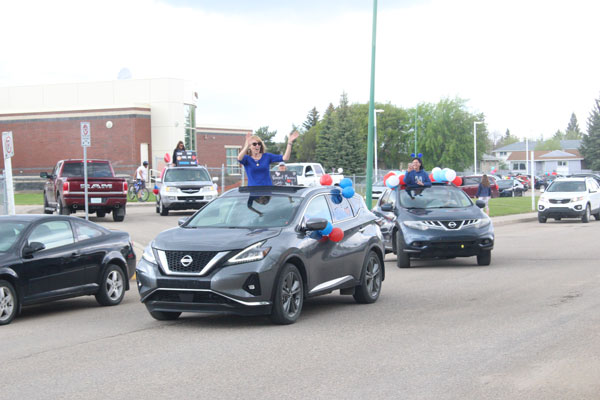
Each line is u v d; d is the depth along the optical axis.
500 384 6.19
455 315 9.63
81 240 11.24
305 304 10.97
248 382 6.35
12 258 9.98
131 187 37.38
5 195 17.92
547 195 30.42
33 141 52.41
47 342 8.42
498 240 22.12
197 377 6.54
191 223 9.99
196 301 8.72
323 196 10.50
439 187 16.58
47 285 10.42
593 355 7.21
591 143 118.81
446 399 5.77
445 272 14.63
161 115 52.19
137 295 12.95
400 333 8.47
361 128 92.06
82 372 6.83
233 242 8.81
